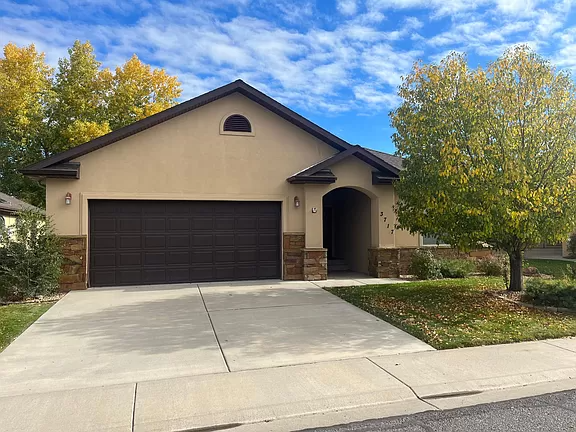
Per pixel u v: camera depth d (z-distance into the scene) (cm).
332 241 1700
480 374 508
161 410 412
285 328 713
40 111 2572
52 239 1023
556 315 795
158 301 936
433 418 402
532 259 2127
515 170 793
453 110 842
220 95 1199
